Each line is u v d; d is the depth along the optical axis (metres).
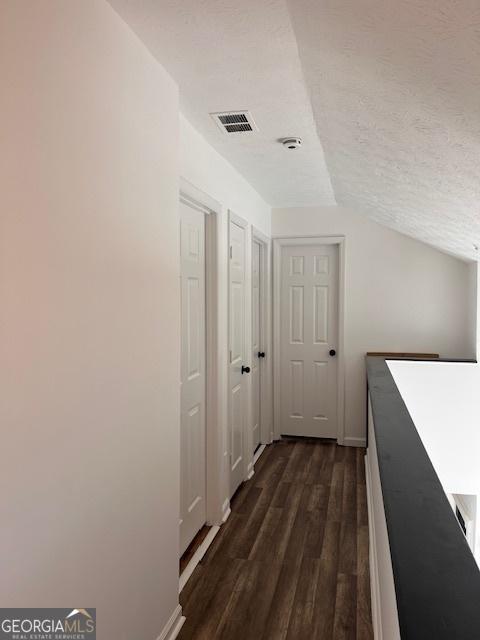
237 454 3.55
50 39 1.19
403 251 4.47
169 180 1.92
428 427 4.08
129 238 1.60
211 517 2.99
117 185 1.52
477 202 2.16
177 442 2.02
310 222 4.64
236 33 1.60
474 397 3.98
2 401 1.04
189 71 1.88
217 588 2.33
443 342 4.43
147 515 1.75
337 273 4.68
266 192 4.05
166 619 1.93
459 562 0.84
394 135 1.83
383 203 3.32
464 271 4.36
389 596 1.27
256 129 2.51
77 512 1.33
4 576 1.06
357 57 1.36
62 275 1.25
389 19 1.06
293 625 2.07
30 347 1.13
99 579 1.44
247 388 3.79
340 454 4.36
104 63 1.43
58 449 1.24
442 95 1.29
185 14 1.49
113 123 1.49
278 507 3.25
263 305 4.56
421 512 1.05
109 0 1.42
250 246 3.86
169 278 1.93
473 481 4.04
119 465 1.55
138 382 1.67
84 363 1.35
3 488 1.05
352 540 2.79
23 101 1.10
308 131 2.54
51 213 1.20
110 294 1.48
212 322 2.96
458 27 0.95
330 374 4.73
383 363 3.56
